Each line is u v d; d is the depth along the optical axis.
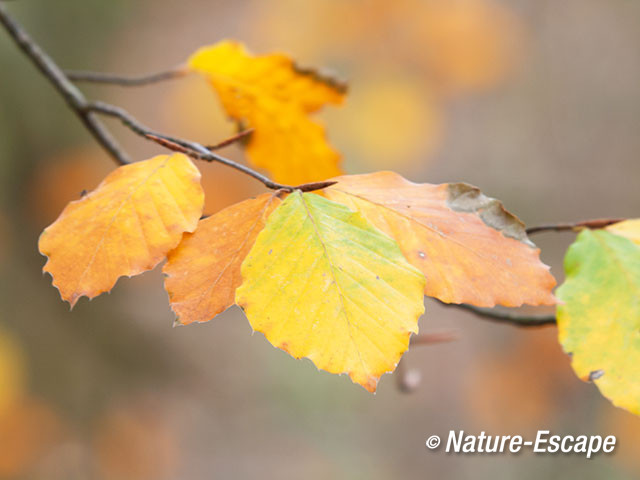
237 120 1.42
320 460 5.12
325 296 0.69
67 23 4.21
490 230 0.81
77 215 0.79
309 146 1.42
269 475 4.99
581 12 7.20
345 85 1.36
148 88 5.79
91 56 4.38
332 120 6.68
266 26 6.84
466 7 6.93
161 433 4.75
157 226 0.77
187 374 5.07
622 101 6.96
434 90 6.96
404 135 6.82
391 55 6.94
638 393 0.81
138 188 0.80
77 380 4.53
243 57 1.35
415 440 5.42
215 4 6.68
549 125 6.99
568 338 0.87
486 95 7.08
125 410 4.63
